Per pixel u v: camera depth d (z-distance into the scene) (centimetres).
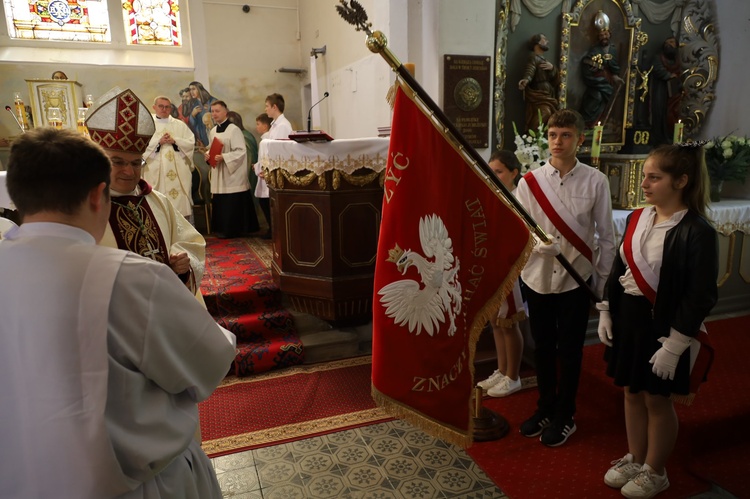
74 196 99
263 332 382
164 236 195
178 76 655
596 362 315
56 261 95
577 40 452
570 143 252
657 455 219
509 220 200
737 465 250
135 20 662
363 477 245
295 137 347
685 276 195
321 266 368
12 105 595
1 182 220
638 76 477
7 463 94
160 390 107
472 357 193
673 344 196
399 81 163
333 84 588
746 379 295
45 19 634
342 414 302
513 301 297
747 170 462
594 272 267
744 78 471
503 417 290
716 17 480
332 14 570
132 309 98
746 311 444
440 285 173
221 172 606
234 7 673
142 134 177
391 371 165
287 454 263
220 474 248
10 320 94
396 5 393
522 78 439
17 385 93
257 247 568
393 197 163
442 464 254
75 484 92
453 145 180
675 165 197
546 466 250
